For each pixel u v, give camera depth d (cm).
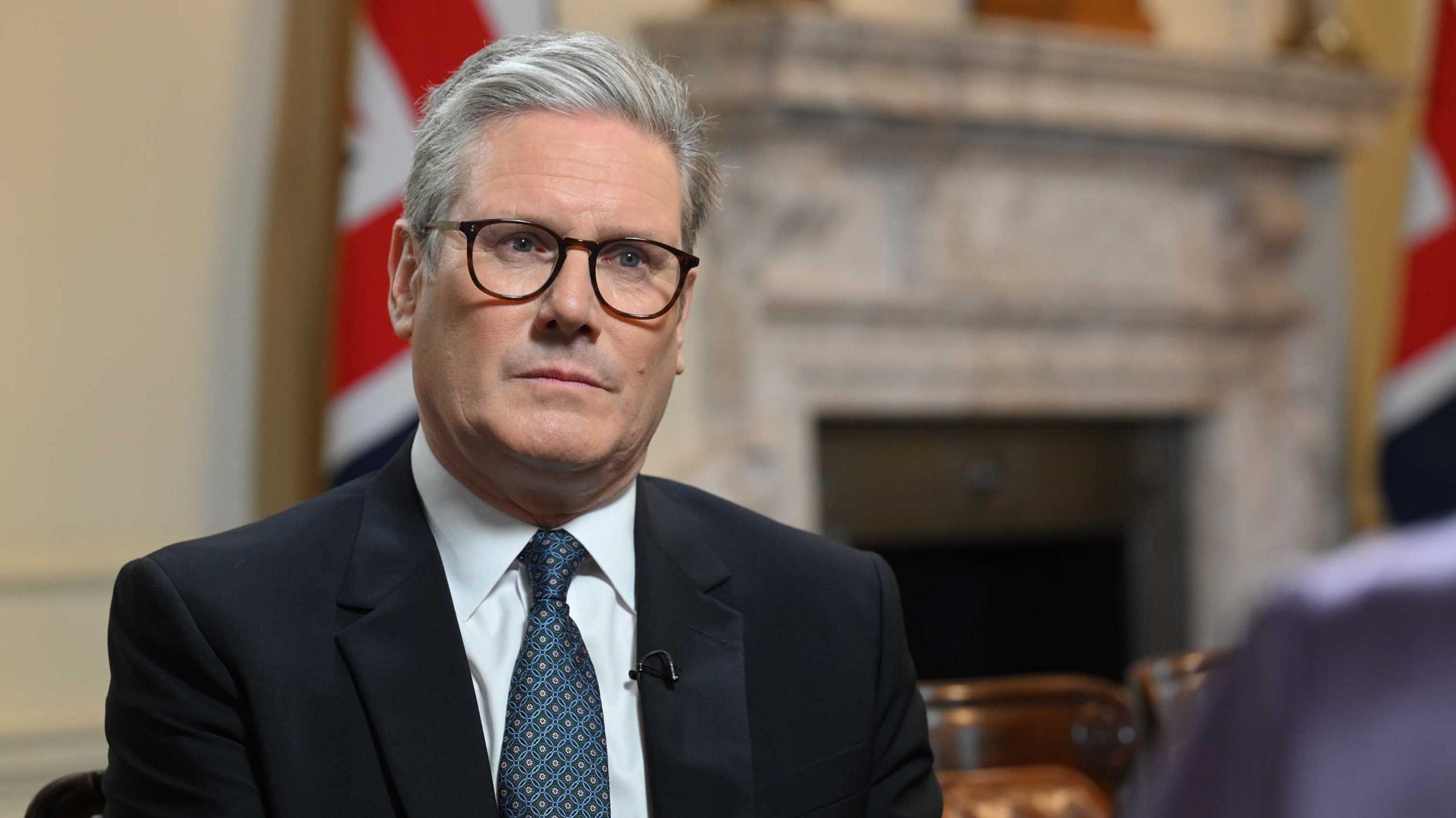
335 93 314
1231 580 440
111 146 303
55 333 297
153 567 124
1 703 289
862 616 144
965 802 177
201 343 311
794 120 360
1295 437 449
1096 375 420
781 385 369
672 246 130
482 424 124
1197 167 429
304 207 314
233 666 121
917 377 391
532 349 123
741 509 151
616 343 126
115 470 302
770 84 346
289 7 318
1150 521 448
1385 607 47
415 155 133
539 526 132
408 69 306
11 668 291
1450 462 416
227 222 314
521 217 125
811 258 374
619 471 131
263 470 312
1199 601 445
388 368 303
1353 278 444
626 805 126
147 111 306
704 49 348
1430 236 421
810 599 143
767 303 363
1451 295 419
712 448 362
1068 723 188
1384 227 447
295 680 121
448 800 119
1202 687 56
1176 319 427
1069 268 409
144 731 121
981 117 375
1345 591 47
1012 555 438
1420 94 428
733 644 134
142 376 305
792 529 152
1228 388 443
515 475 126
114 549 301
